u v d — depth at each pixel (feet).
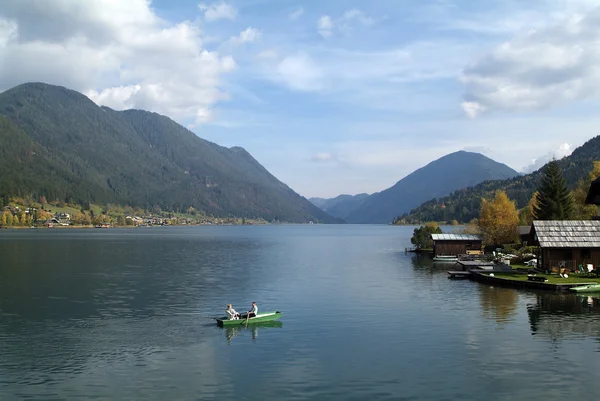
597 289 203.92
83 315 161.89
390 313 163.22
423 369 106.52
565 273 230.27
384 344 125.49
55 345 126.11
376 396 92.38
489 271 260.83
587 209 376.48
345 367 108.17
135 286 226.99
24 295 200.64
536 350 118.93
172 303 183.73
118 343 128.06
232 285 231.09
